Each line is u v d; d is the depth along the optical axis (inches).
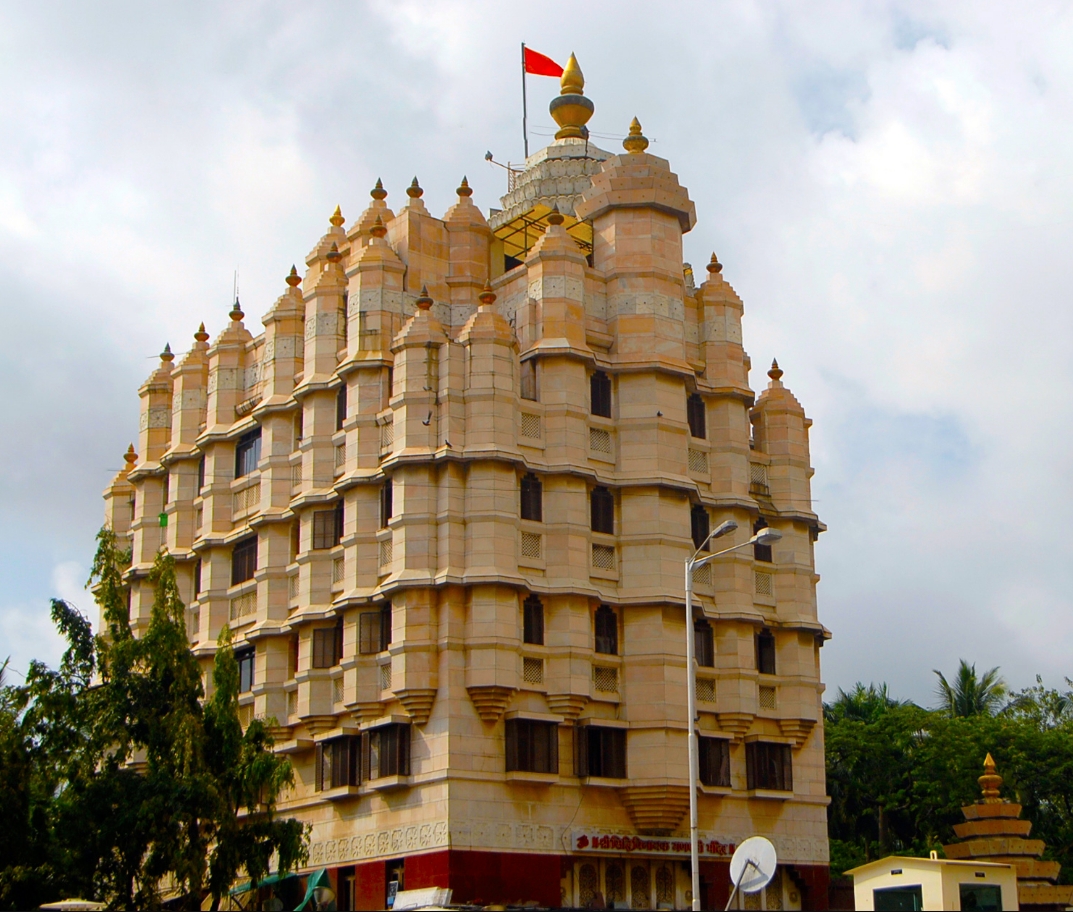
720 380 2385.6
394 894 2005.4
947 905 1551.4
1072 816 2908.5
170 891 2219.5
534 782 1999.3
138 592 2672.2
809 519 2454.5
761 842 1419.8
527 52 2810.0
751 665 2284.7
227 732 1884.8
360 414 2201.0
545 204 2541.8
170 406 2773.1
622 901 2082.9
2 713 1818.4
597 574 2144.4
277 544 2347.4
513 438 2098.9
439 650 2006.6
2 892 1712.6
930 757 2930.6
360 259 2284.7
